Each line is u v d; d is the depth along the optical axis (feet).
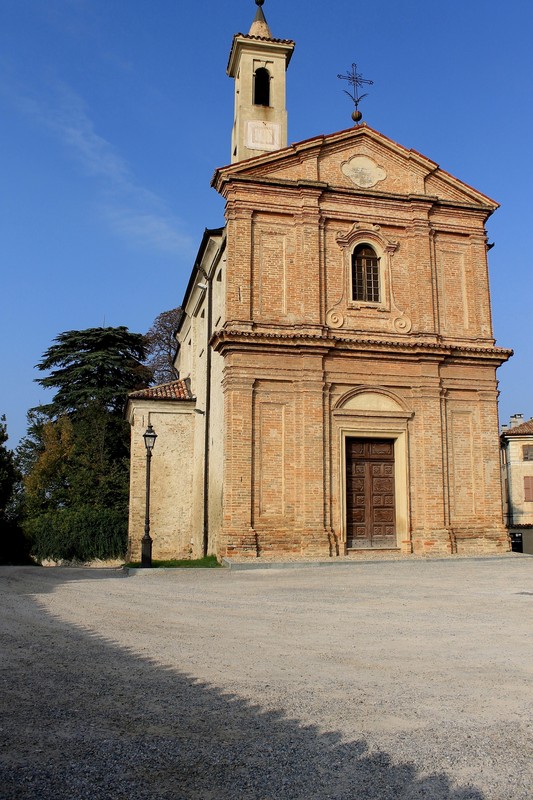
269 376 75.46
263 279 78.07
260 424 74.74
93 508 126.11
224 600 44.11
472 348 81.35
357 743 17.80
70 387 157.28
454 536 77.46
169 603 43.01
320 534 73.15
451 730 18.71
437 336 81.10
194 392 100.48
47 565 109.50
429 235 83.56
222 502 74.90
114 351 161.38
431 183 85.51
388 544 78.02
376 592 47.16
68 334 163.53
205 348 90.63
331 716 19.94
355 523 77.46
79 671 25.67
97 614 38.81
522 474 170.09
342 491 75.82
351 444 79.00
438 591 47.21
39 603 43.73
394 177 84.79
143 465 94.73
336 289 80.07
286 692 22.45
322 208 80.94
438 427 79.25
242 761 16.75
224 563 69.26
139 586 53.01
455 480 79.56
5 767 16.56
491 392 82.12
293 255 79.41
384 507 78.79
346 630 33.19
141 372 161.89
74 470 139.03
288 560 68.69
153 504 93.86
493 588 48.47
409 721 19.47
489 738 18.11
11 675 25.26
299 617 37.17
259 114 94.32
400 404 79.36
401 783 15.49
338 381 77.66
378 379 78.84
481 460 80.69
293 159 81.51
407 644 29.84
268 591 48.55
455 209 85.35
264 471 73.97
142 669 25.81
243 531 71.67
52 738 18.48
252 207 78.69
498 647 29.04
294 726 19.12
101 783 15.62
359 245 82.43
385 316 81.00
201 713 20.42
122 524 112.47
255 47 95.86
